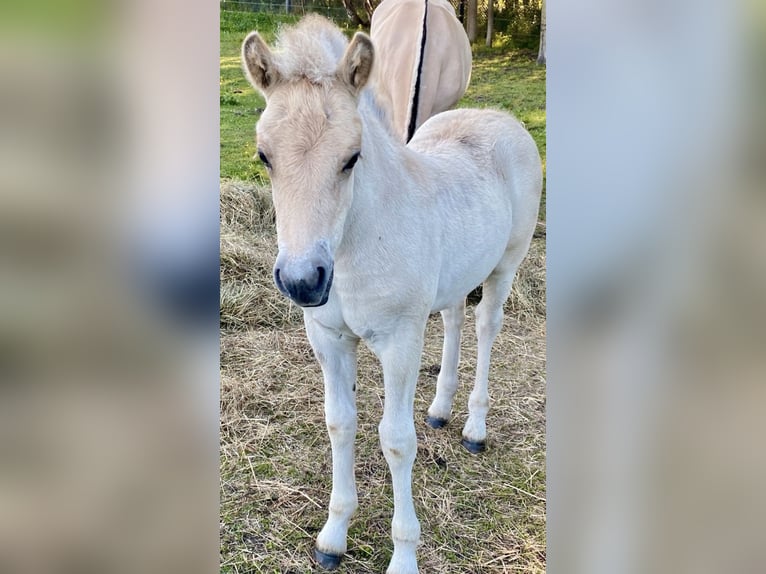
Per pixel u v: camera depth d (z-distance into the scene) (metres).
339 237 1.69
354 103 1.70
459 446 2.98
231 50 7.17
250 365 3.53
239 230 4.48
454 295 2.43
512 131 2.84
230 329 3.86
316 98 1.62
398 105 3.75
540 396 3.35
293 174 1.59
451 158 2.49
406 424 2.13
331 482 2.74
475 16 8.53
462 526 2.53
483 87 7.17
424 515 2.58
